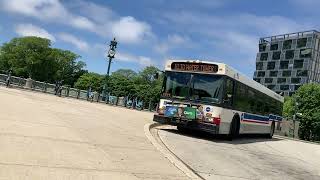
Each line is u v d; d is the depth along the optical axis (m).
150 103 50.91
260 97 23.86
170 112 18.00
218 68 17.75
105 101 47.06
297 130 41.94
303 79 122.25
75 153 9.08
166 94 18.41
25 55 117.94
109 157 9.43
